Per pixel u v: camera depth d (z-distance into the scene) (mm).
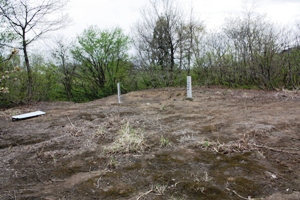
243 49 9375
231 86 9633
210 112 4645
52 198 1805
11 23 7867
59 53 14070
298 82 7594
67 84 15203
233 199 1723
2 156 2729
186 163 2357
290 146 2656
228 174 2092
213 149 2676
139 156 2584
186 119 4195
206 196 1774
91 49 14461
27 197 1819
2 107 7172
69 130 3760
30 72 8359
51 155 2709
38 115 5152
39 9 8758
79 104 7074
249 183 1923
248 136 3023
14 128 4074
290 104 4957
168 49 13852
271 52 7816
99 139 3268
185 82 12383
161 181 2020
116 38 14641
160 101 6688
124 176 2137
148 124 3980
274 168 2162
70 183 2045
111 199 1778
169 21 13570
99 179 2094
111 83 15336
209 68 10578
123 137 3117
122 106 6020
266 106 4891
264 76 7980
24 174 2240
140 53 14469
